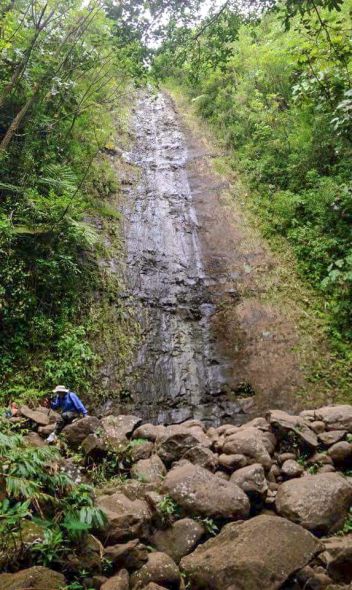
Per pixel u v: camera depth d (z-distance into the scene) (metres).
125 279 8.96
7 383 6.30
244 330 8.08
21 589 2.54
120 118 15.75
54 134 9.49
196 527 3.56
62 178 8.66
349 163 9.25
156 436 5.20
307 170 10.18
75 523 3.01
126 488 4.03
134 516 3.52
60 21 9.56
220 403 6.93
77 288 8.12
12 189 7.52
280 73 12.56
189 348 7.86
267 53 12.31
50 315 7.41
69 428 4.84
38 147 8.78
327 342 7.50
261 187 11.28
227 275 9.34
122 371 7.25
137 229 10.50
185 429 5.20
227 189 11.91
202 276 9.40
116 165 12.71
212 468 4.52
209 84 15.98
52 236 7.70
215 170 12.87
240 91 14.11
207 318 8.47
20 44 8.57
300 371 7.14
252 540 3.12
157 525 3.65
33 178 8.01
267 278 9.02
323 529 3.69
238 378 7.27
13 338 6.77
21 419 5.22
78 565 2.97
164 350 7.75
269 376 7.18
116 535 3.31
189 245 10.31
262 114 12.10
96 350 7.39
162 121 16.62
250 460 4.59
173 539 3.51
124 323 8.03
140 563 3.19
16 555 2.86
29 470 3.03
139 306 8.48
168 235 10.52
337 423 5.41
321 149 9.91
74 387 6.71
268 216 10.41
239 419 6.62
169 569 3.11
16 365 6.59
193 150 14.39
